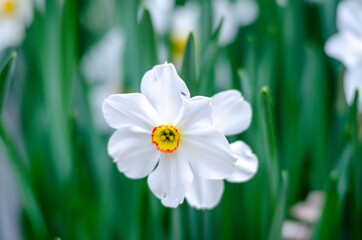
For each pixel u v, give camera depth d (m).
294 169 0.53
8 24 0.60
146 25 0.43
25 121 0.56
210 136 0.35
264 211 0.46
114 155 0.35
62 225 0.53
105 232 0.49
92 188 0.54
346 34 0.47
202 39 0.50
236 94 0.37
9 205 0.59
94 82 0.64
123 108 0.35
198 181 0.36
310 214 0.51
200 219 0.46
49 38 0.51
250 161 0.36
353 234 0.46
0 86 0.41
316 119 0.54
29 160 0.56
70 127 0.50
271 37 0.50
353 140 0.44
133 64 0.52
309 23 0.55
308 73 0.56
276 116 0.53
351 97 0.46
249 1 0.60
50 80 0.51
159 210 0.45
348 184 0.45
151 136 0.36
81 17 0.67
